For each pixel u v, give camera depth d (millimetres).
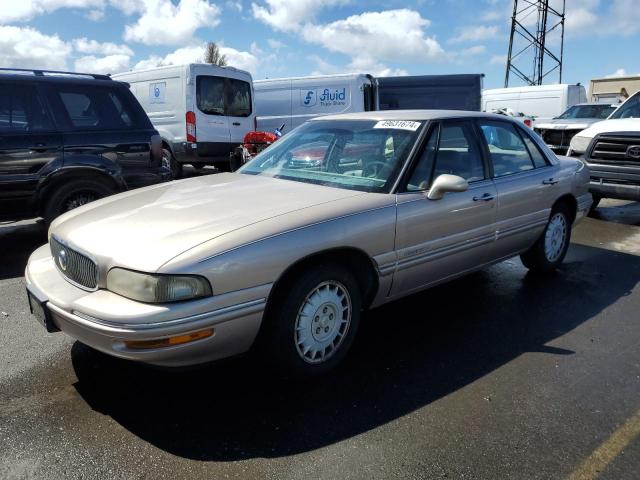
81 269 2918
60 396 3027
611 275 5375
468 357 3566
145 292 2561
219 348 2744
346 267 3312
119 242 2795
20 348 3609
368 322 4129
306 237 2953
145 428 2740
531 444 2656
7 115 5523
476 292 4805
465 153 4156
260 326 2848
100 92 6117
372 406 2969
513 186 4438
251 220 2936
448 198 3807
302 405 2969
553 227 5180
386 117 4160
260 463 2488
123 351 2576
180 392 3078
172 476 2395
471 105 16469
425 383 3225
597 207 9398
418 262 3643
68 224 3240
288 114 14289
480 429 2771
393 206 3445
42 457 2508
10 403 2949
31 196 5684
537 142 5051
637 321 4215
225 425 2775
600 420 2869
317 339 3154
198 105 10922
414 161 3689
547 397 3090
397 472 2443
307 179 3863
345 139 4078
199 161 11312
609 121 8414
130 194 3770
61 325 2885
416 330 3986
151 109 11484
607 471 2469
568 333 3973
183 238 2744
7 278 5102
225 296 2664
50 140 5703
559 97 19641
